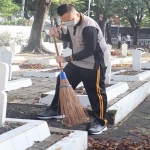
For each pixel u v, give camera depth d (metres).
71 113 5.46
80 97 7.32
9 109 7.32
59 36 6.20
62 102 5.52
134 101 8.43
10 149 4.25
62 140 4.81
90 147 5.35
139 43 56.34
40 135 4.86
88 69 6.01
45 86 11.02
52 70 14.38
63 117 5.99
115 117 6.79
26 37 33.41
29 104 7.78
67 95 5.49
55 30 6.14
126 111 7.66
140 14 48.94
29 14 40.59
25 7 37.88
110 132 6.32
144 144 5.60
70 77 6.34
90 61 5.99
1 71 4.99
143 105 8.88
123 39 57.88
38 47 26.91
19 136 4.47
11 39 31.36
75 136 4.98
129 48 42.97
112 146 5.45
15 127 4.91
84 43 5.81
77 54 5.80
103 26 44.78
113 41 58.91
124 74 12.30
